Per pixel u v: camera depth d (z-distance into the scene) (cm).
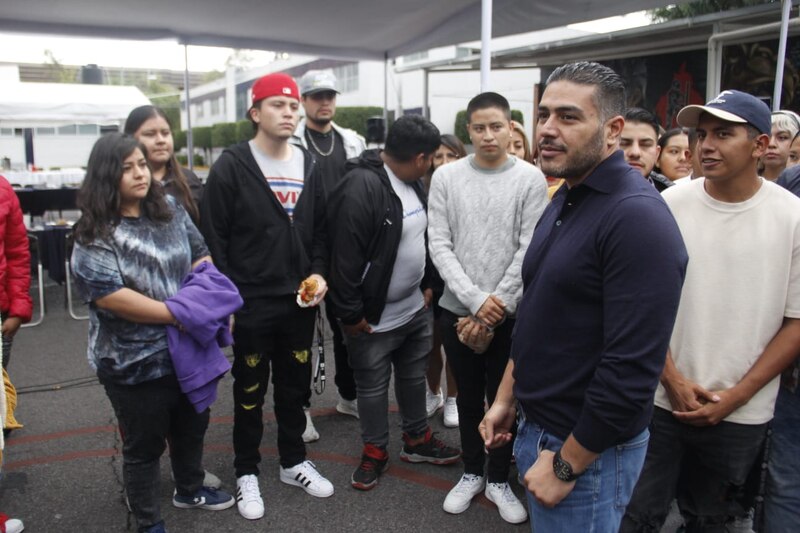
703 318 195
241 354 276
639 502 210
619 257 135
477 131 273
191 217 282
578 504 151
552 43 829
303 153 296
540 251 161
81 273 217
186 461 269
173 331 227
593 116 143
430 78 1705
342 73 2205
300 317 283
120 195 222
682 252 136
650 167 290
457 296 267
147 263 225
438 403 392
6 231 303
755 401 195
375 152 302
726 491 205
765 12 569
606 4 568
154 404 231
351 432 364
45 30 600
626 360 133
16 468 322
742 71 745
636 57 888
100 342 226
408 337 310
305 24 637
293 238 276
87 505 286
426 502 288
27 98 933
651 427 206
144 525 241
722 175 187
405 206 292
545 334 153
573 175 148
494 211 271
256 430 283
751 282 190
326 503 287
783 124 310
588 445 138
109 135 225
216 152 2855
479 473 289
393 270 288
